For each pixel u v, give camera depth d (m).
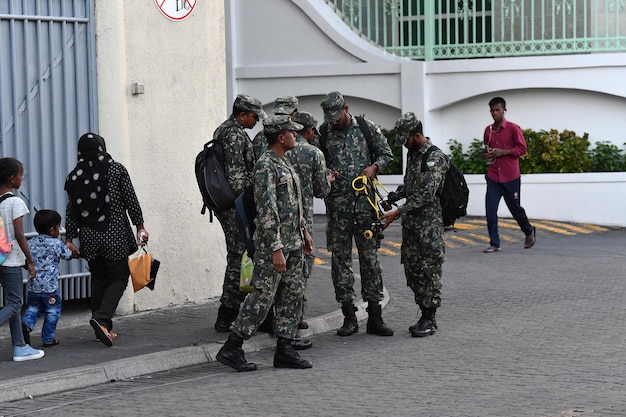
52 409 9.20
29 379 9.83
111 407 9.17
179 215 13.74
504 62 21.86
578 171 21.73
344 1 23.17
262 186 10.16
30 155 12.38
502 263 17.16
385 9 22.77
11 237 10.53
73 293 12.89
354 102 23.36
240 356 10.59
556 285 15.13
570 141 21.83
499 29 22.12
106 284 11.62
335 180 12.09
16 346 10.72
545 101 22.14
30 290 11.20
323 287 15.13
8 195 10.55
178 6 13.62
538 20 21.91
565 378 9.76
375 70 22.50
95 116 12.95
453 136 22.77
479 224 21.12
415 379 9.92
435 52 22.50
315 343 11.89
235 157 11.68
